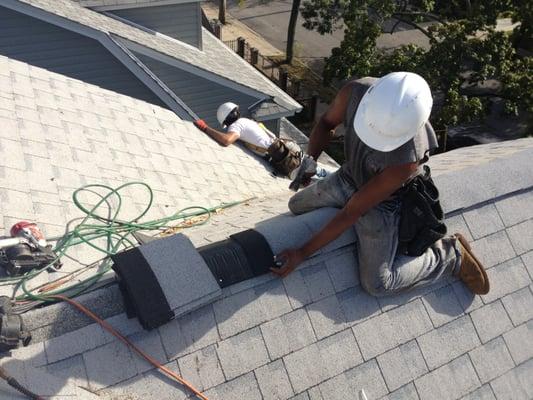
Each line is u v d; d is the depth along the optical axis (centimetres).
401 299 395
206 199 639
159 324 315
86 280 360
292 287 365
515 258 449
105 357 311
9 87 665
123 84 1191
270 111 1385
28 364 294
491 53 1669
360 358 364
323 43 2639
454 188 445
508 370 405
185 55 1353
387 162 312
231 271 351
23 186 502
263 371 337
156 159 679
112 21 1288
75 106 705
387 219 358
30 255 380
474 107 1664
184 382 316
